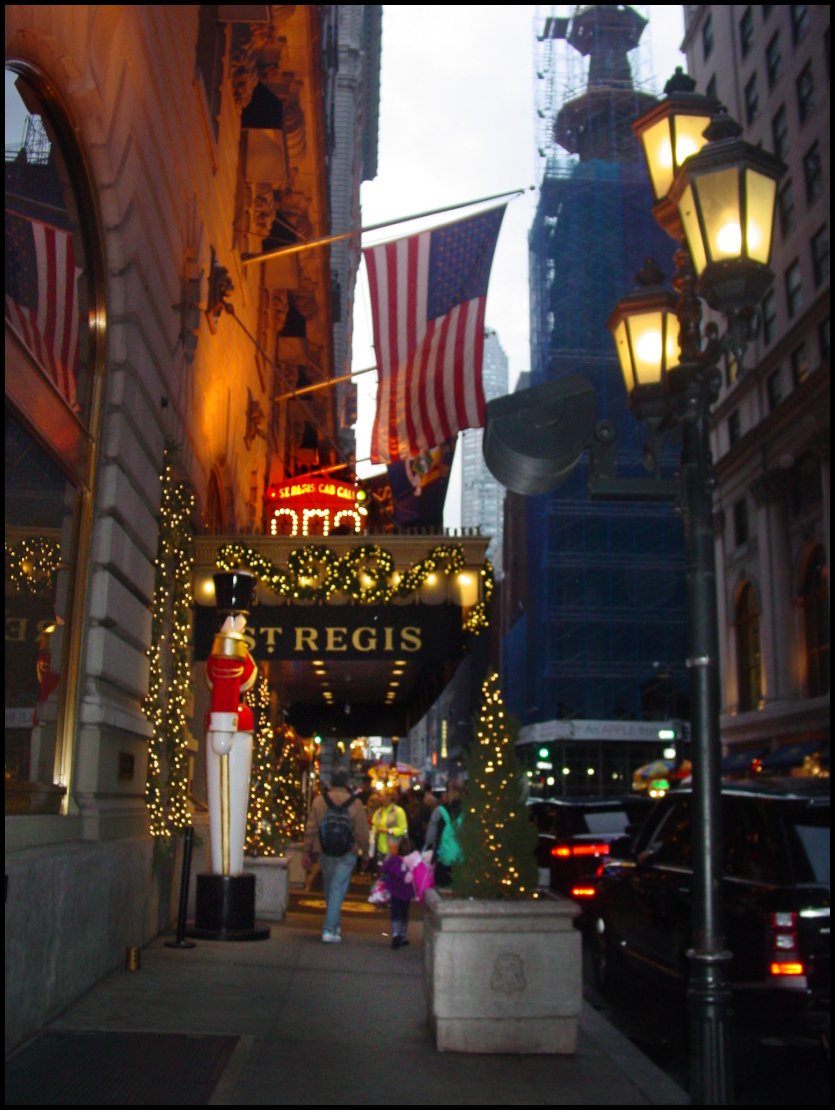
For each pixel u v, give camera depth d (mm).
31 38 6973
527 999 6559
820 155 38844
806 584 41156
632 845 10422
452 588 13203
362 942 11281
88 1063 5691
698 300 6637
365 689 24312
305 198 27109
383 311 12906
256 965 9117
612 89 71625
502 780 7156
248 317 21906
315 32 20859
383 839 16984
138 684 10062
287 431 33562
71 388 8180
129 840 9383
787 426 41625
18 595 6934
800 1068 7191
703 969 5633
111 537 8812
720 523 49094
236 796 11023
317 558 13016
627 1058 6531
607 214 64500
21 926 6035
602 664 62000
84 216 8492
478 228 13008
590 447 7070
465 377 12797
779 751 39500
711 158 6160
